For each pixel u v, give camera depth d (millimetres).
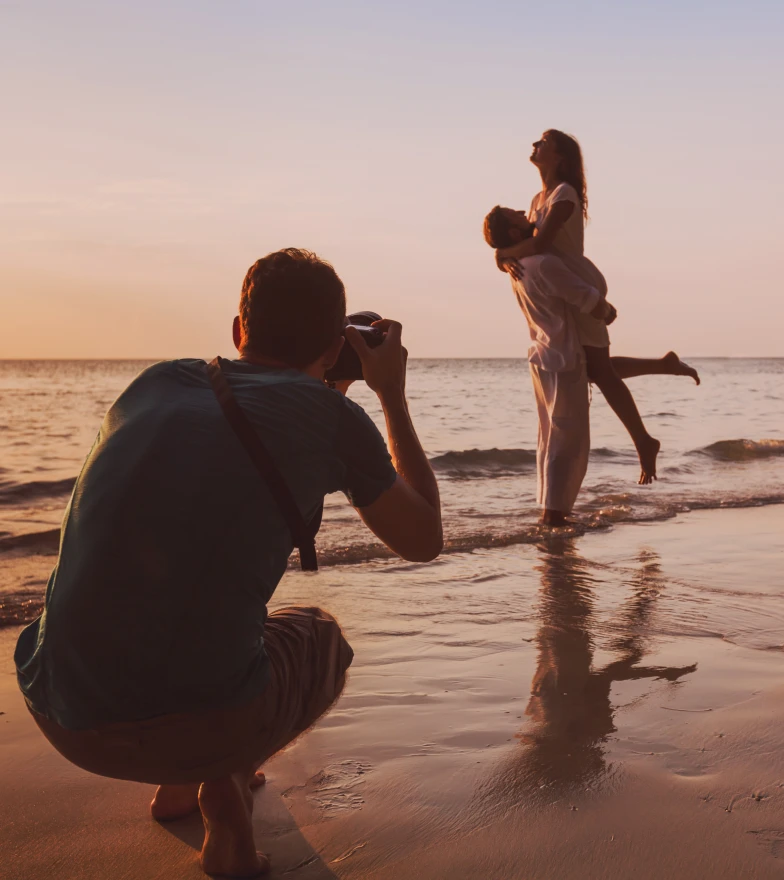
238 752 1536
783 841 1743
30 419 18766
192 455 1421
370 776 2070
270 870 1675
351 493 1600
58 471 9227
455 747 2236
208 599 1410
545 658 2977
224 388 1497
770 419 16562
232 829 1659
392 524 1649
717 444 10250
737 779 2021
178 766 1515
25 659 1511
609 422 15773
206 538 1401
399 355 1766
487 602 3729
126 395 1530
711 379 46750
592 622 3424
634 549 4875
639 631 3295
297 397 1516
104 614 1376
